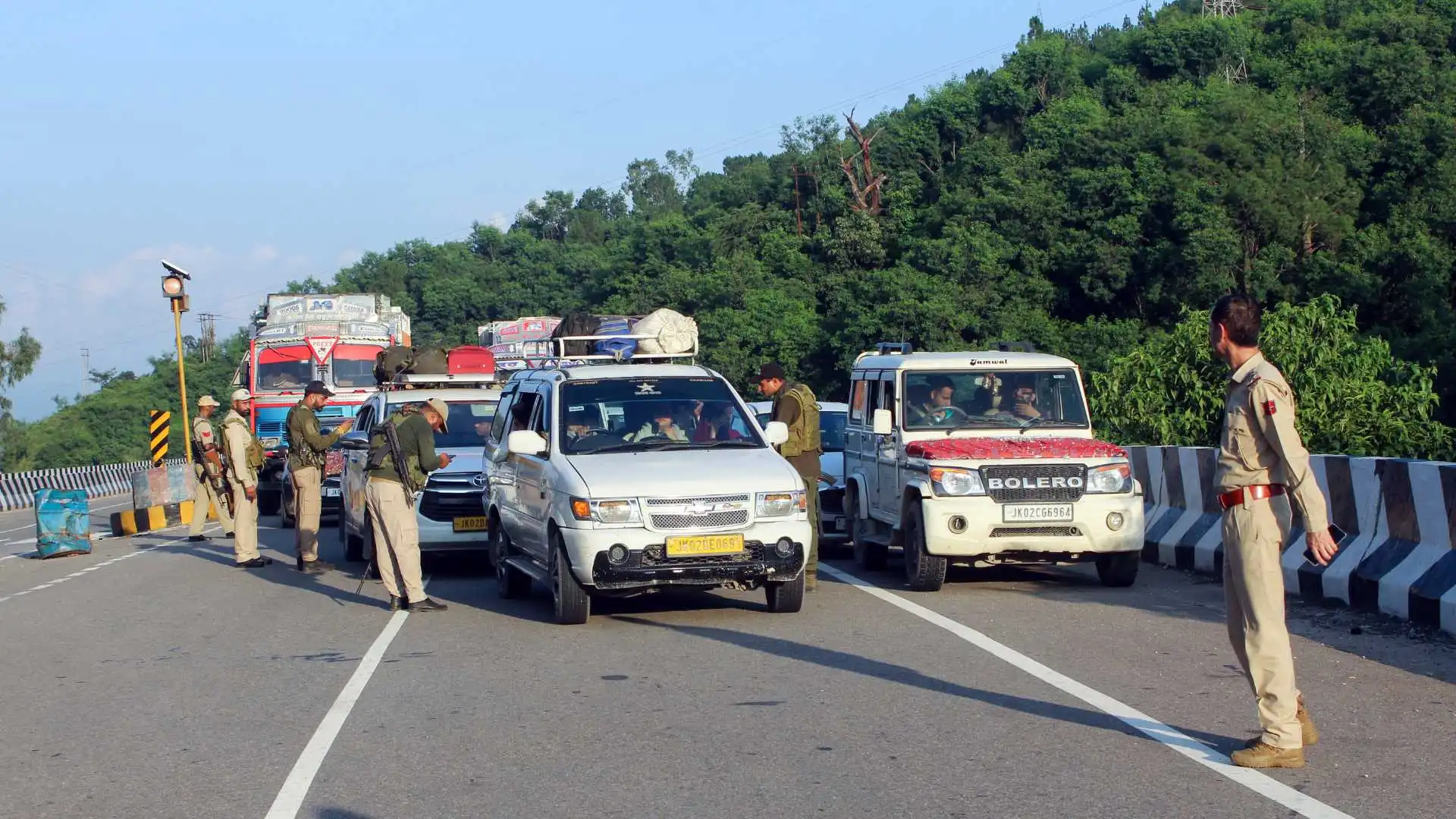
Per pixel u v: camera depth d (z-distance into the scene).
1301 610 9.68
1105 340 55.34
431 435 11.02
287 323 27.98
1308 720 5.89
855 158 83.81
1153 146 64.56
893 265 72.81
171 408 93.00
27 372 62.88
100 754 6.42
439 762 6.02
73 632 10.47
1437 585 8.63
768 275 73.56
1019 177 69.56
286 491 21.30
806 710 6.86
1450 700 6.77
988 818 4.98
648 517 9.37
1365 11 85.19
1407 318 51.69
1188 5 114.25
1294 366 20.20
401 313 32.09
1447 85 65.56
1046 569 12.74
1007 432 11.90
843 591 11.45
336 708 7.25
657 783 5.58
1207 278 55.75
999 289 60.97
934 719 6.58
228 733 6.77
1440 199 53.91
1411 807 5.00
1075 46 100.12
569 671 8.09
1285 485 5.54
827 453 15.17
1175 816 4.94
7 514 34.03
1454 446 20.28
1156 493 13.47
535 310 92.56
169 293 28.88
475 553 15.73
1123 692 7.09
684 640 9.08
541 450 10.45
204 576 14.45
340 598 12.11
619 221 118.44
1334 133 61.84
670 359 13.48
